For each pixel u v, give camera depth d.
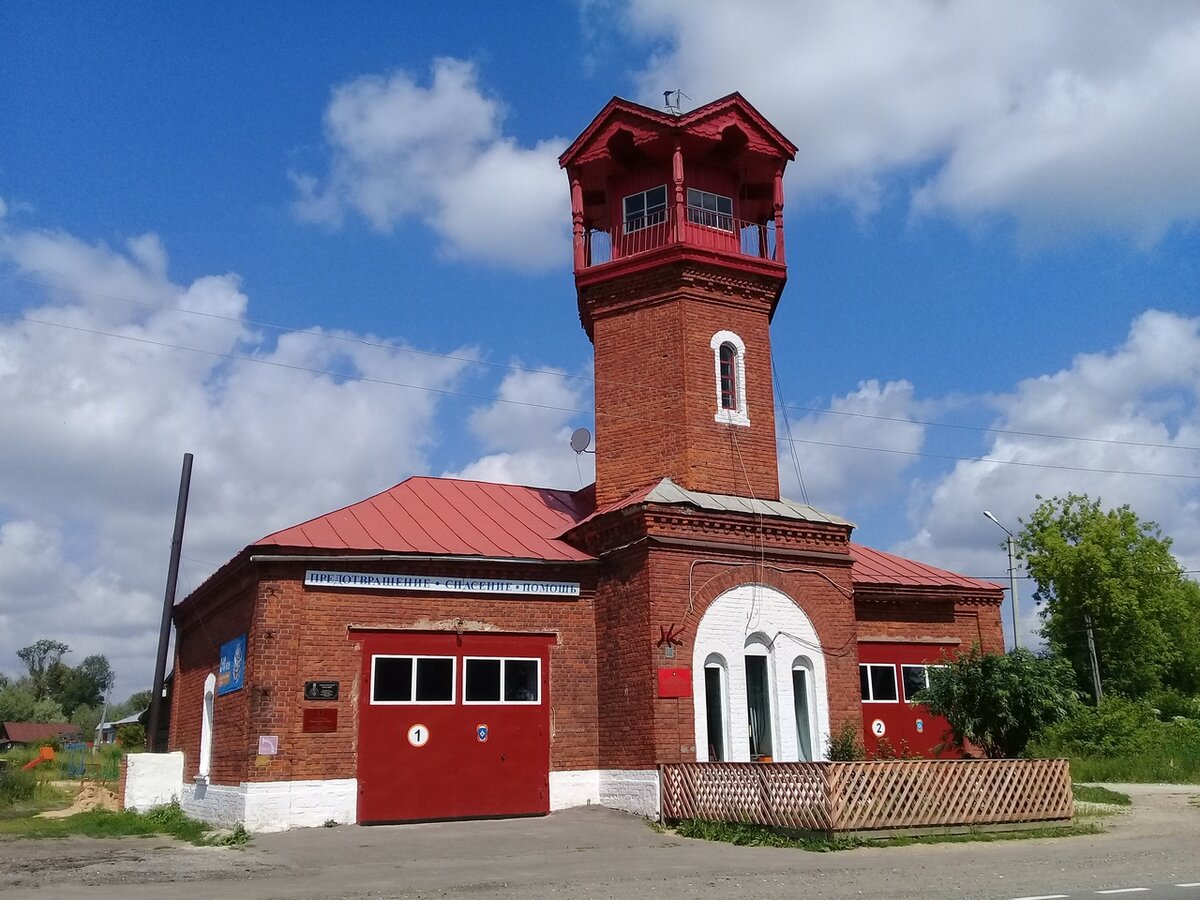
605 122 23.45
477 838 15.96
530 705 19.38
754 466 21.73
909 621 24.58
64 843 16.44
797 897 10.23
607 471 22.14
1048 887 10.70
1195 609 52.41
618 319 22.81
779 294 23.45
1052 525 49.66
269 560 17.86
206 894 10.79
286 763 17.25
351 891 10.99
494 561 19.48
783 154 23.61
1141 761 30.80
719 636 19.03
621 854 14.12
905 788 15.12
